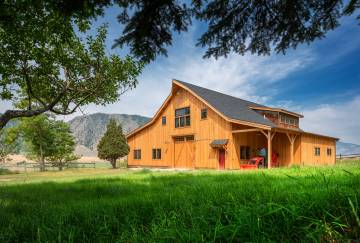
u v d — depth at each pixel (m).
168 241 1.82
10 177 17.44
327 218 1.88
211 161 21.80
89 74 9.84
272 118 25.41
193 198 3.48
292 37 4.83
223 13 4.50
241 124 21.11
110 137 31.03
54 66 9.26
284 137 23.69
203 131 22.72
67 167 32.25
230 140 20.53
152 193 5.03
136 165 29.41
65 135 31.23
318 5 4.32
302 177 5.54
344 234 1.60
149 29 4.28
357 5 4.08
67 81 9.24
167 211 2.70
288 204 2.12
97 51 9.68
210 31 4.80
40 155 30.25
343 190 2.60
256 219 1.85
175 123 25.33
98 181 9.06
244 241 1.66
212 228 1.89
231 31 4.83
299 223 1.86
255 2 4.43
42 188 7.60
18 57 7.80
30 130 28.14
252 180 6.02
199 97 22.67
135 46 4.51
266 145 24.28
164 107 26.53
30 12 6.11
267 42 5.04
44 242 2.16
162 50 4.64
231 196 2.96
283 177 6.08
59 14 3.93
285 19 4.57
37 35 6.82
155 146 27.17
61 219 2.80
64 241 2.09
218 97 25.31
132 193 5.42
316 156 24.69
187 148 24.14
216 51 5.15
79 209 3.43
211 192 3.87
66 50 9.30
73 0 3.66
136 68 9.98
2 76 8.09
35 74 8.76
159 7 4.05
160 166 26.36
